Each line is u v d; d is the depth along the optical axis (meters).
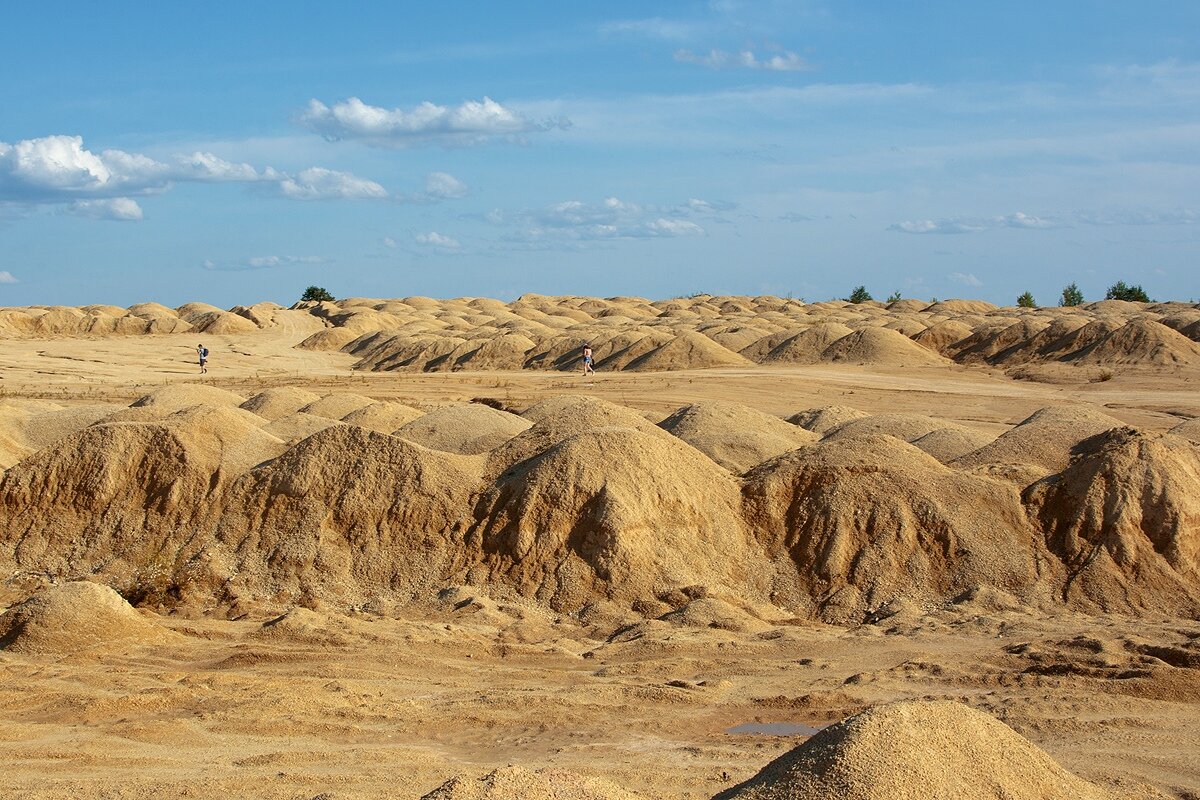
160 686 16.16
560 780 9.43
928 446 29.88
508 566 21.66
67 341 79.88
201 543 23.36
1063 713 14.32
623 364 63.03
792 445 29.94
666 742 13.91
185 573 22.34
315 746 13.96
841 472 22.56
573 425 27.52
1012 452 24.88
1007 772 9.41
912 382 51.88
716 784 12.29
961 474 22.39
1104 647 16.67
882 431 32.59
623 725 14.50
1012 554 20.83
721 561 21.62
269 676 16.72
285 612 20.64
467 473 23.69
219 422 26.12
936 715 9.74
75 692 15.73
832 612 20.47
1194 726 13.81
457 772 12.77
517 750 13.70
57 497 24.95
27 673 16.92
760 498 22.64
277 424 30.33
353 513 22.98
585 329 80.44
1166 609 19.53
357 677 16.88
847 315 96.31
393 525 22.73
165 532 23.94
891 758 9.15
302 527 23.00
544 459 22.94
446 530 22.52
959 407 45.19
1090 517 20.86
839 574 21.09
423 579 21.80
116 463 25.14
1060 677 15.72
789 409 44.97
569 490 22.08
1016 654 16.73
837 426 33.88
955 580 20.72
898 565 21.05
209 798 11.95
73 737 14.05
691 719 14.71
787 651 17.80
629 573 20.97
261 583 22.16
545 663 17.72
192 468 24.80
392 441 24.02
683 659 17.41
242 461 25.20
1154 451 21.55
